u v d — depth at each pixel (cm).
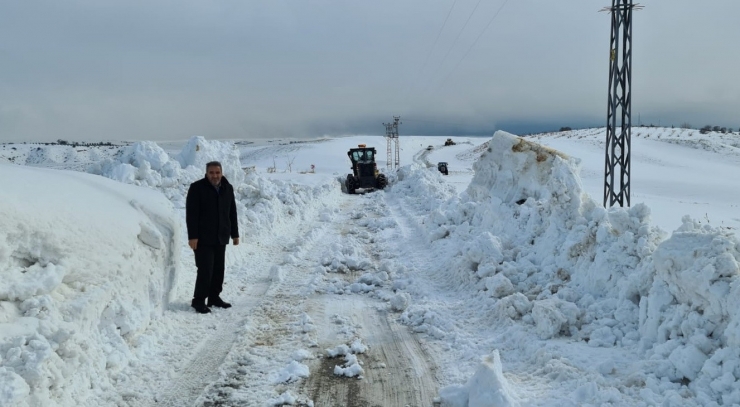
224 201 562
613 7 966
